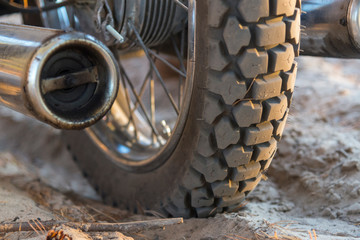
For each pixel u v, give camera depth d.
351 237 2.02
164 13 2.22
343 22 2.19
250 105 1.81
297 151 3.00
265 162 2.05
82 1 2.24
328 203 2.55
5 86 1.61
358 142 3.05
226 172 1.97
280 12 1.72
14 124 4.84
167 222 1.86
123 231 1.86
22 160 4.16
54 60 1.56
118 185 2.73
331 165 2.82
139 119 3.19
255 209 2.48
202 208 2.17
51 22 2.62
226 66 1.77
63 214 2.45
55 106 1.58
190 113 1.96
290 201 2.73
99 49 1.60
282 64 1.79
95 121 1.65
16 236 1.98
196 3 1.80
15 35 1.67
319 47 2.39
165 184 2.24
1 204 2.37
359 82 4.43
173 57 2.77
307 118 3.54
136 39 2.29
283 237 1.94
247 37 1.69
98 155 2.90
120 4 2.13
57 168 4.21
